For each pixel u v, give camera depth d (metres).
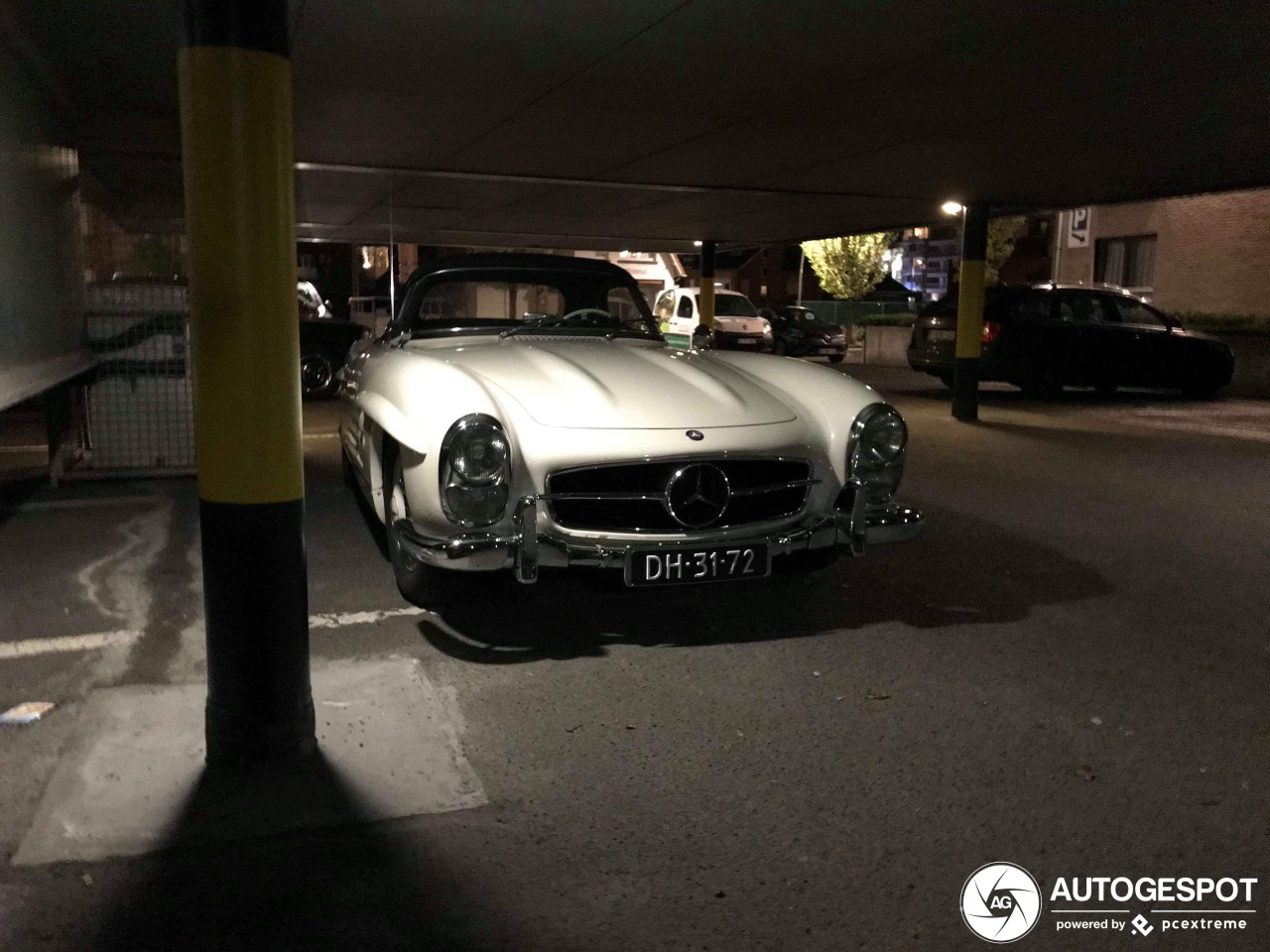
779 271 64.94
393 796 2.79
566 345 4.84
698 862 2.53
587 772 2.98
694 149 8.39
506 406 3.80
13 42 4.73
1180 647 4.07
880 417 4.09
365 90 6.47
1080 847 2.62
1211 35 5.27
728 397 4.10
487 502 3.54
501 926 2.27
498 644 3.99
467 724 3.28
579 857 2.54
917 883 2.46
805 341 23.02
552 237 15.84
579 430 3.70
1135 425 10.63
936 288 44.03
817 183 10.06
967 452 8.80
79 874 2.41
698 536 3.74
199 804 2.72
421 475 3.60
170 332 7.04
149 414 7.07
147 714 3.26
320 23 5.10
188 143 2.66
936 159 8.78
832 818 2.74
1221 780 2.97
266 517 2.82
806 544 3.92
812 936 2.25
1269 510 6.55
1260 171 9.27
